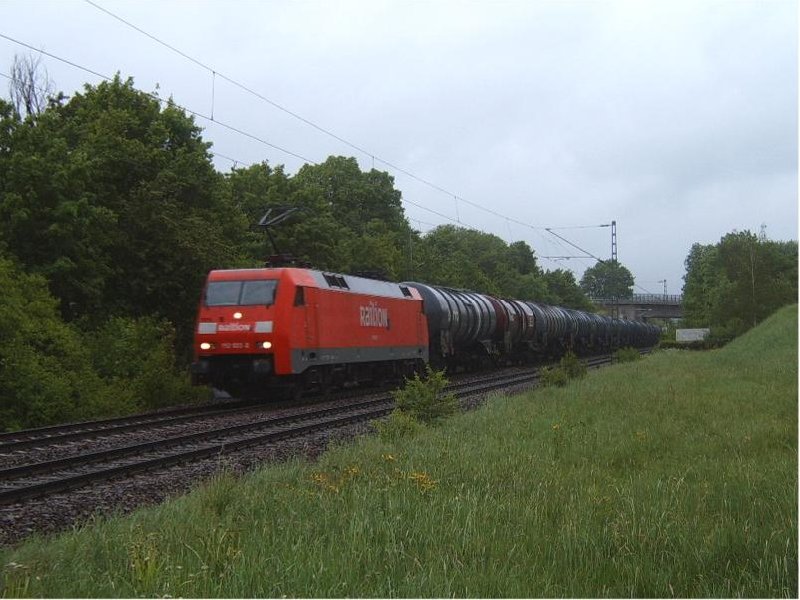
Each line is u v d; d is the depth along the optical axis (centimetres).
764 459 966
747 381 2197
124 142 2781
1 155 2389
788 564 548
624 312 12019
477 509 702
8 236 2277
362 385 2811
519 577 535
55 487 973
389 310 2653
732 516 689
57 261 2300
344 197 6028
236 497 796
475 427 1398
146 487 1003
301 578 518
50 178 2342
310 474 924
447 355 3409
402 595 497
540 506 724
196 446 1337
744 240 5741
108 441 1420
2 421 1744
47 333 2056
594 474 909
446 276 6184
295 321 2036
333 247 4131
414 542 610
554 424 1307
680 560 573
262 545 586
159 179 2786
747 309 5631
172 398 2317
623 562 573
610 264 7131
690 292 9456
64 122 3028
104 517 834
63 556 609
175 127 3133
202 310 2064
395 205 6372
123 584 517
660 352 4872
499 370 4078
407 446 1157
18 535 766
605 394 1903
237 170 4166
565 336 5306
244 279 2072
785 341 3612
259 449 1312
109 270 2548
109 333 2352
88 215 2419
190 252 2731
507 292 8456
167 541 615
